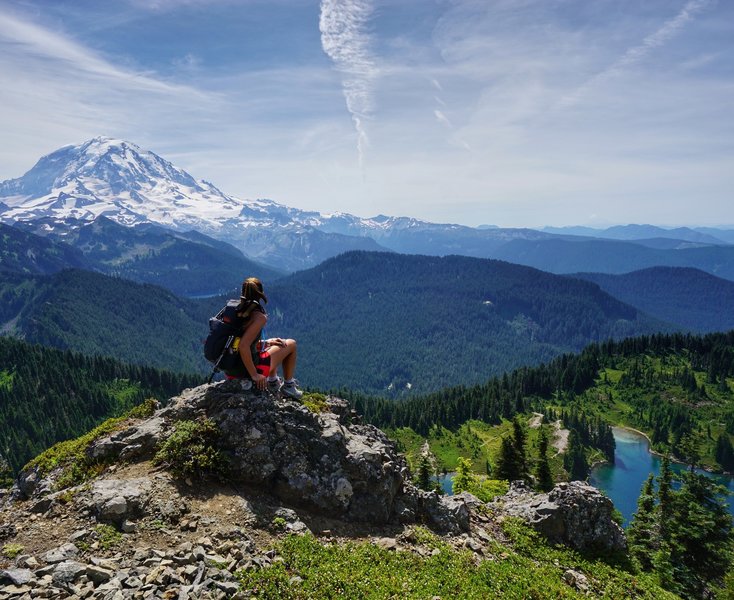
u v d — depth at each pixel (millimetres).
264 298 12875
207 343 12961
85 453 12891
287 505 12305
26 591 7660
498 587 11695
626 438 195000
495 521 17344
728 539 40125
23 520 10445
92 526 9883
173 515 10406
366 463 13508
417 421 197500
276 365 13961
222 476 11992
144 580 8312
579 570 15523
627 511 137750
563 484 18875
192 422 12719
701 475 43406
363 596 9352
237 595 8289
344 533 12180
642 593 15148
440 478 149250
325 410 17781
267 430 12867
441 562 12148
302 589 8984
